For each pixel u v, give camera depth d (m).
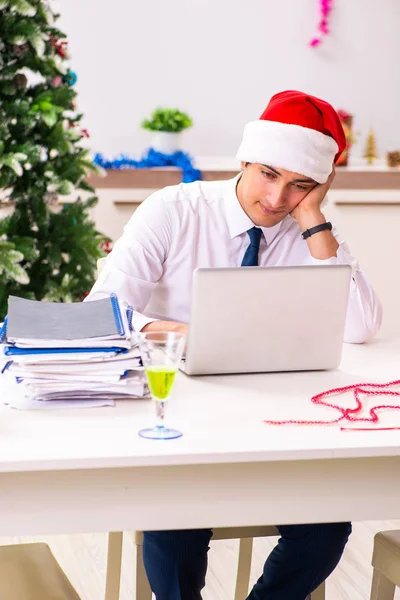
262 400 1.46
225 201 2.06
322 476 1.26
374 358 1.83
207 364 1.60
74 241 3.42
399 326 4.62
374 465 1.27
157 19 4.61
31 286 3.41
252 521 1.25
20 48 3.21
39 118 3.28
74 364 1.39
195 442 1.22
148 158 4.32
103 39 4.57
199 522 1.23
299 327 1.62
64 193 3.28
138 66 4.63
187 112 4.72
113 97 4.63
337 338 1.66
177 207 2.04
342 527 1.66
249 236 2.04
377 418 1.37
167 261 2.06
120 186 4.27
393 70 4.86
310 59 4.79
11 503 1.17
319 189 1.95
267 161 1.88
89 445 1.19
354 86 4.85
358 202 4.46
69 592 1.34
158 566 1.55
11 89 3.23
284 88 4.79
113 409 1.38
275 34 4.73
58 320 1.49
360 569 2.43
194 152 4.77
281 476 1.25
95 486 1.19
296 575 1.67
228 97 4.75
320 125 1.90
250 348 1.61
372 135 4.76
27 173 3.31
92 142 4.65
